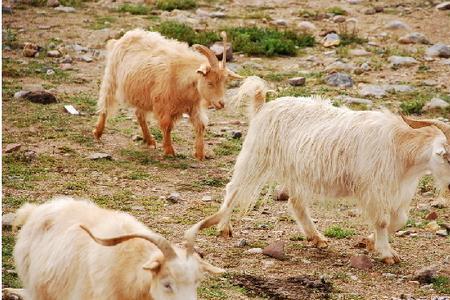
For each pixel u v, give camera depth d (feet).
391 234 38.68
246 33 73.36
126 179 45.34
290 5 87.76
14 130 51.55
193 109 49.34
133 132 53.57
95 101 58.59
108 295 24.94
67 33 74.54
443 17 83.56
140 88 49.73
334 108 37.06
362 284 34.24
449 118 57.41
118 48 51.08
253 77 38.11
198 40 71.41
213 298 31.68
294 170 36.78
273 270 35.04
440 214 43.01
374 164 35.55
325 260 36.52
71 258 25.82
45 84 61.31
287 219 41.29
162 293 23.62
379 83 64.28
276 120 37.11
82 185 43.73
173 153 49.85
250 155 37.58
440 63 69.41
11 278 31.91
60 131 52.26
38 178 44.11
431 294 33.58
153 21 79.46
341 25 79.51
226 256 36.17
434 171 35.53
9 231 36.58
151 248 25.05
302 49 72.69
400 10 85.92
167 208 41.63
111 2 86.69
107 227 25.77
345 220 41.91
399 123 36.11
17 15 79.41
